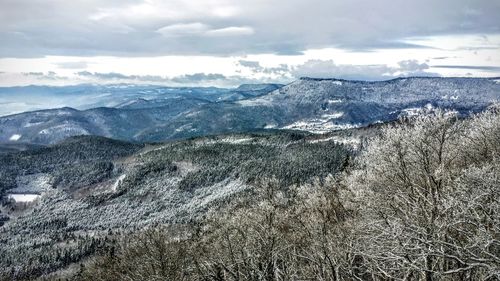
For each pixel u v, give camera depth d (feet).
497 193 52.65
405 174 94.48
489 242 43.32
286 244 103.04
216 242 127.54
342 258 72.90
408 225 54.70
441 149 100.63
